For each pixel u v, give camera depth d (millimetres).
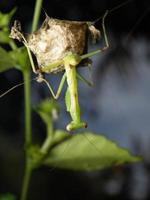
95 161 358
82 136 358
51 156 360
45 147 361
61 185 826
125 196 819
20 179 818
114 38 666
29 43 291
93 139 355
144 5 661
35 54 294
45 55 291
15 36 289
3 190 800
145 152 845
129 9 664
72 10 656
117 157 353
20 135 818
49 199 814
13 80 691
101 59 663
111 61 664
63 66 295
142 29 675
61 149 361
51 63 291
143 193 809
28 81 346
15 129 811
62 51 289
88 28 292
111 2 662
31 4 631
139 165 820
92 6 657
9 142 817
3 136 814
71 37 289
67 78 294
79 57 290
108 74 678
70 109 297
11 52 322
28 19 635
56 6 641
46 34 289
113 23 663
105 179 839
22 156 833
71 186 834
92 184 842
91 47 595
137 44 685
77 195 835
